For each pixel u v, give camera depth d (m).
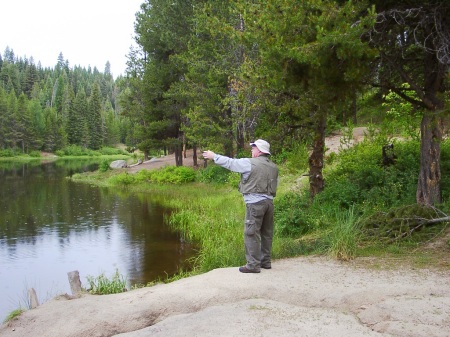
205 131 24.12
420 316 4.54
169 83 30.92
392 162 12.15
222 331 4.42
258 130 13.34
